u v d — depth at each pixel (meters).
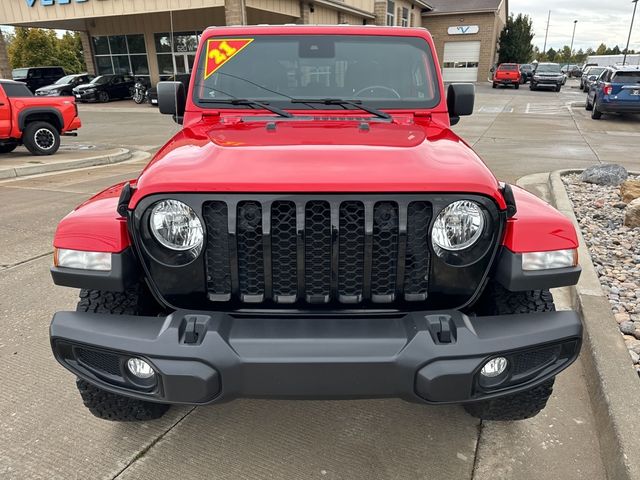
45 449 2.42
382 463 2.35
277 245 1.96
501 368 2.00
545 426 2.57
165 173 1.96
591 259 4.41
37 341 3.36
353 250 1.96
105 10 19.91
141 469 2.31
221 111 2.98
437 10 40.19
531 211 2.10
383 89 3.10
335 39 3.16
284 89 3.08
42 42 41.44
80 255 2.02
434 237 1.94
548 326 1.96
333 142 2.26
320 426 2.59
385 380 1.86
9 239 5.34
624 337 3.27
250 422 2.62
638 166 9.23
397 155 2.08
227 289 2.02
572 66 57.97
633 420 2.34
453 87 3.18
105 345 1.90
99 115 20.42
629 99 16.05
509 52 45.12
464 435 2.52
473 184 1.91
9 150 11.48
